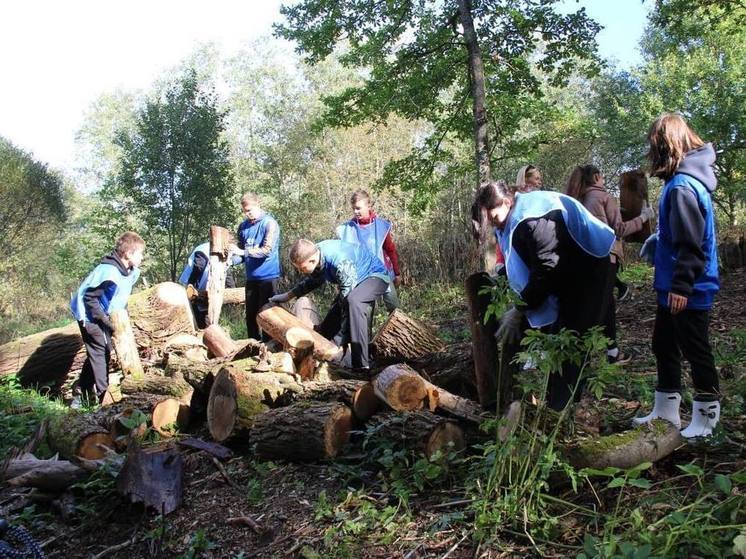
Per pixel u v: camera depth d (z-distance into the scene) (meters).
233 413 4.68
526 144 11.10
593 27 10.21
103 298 6.90
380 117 11.51
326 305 14.27
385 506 3.54
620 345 6.14
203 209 17.12
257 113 34.44
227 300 8.72
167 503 4.02
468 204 15.91
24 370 8.15
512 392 3.69
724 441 3.40
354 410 4.33
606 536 2.72
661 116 3.41
